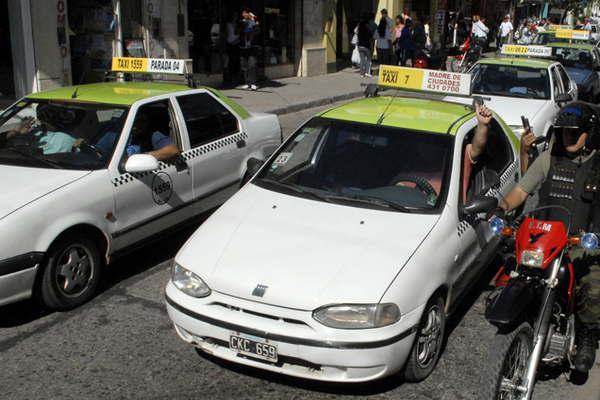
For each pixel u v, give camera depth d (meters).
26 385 4.25
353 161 5.16
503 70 10.98
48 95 6.21
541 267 3.59
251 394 4.21
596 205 3.99
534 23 35.34
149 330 4.98
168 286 4.34
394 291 3.93
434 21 29.22
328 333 3.81
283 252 4.21
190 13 15.75
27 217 4.75
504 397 3.75
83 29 13.08
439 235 4.48
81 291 5.29
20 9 11.55
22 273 4.71
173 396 4.17
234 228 4.53
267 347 3.91
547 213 4.10
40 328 4.96
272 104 14.65
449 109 5.84
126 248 5.63
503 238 4.06
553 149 4.04
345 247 4.25
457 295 4.75
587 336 4.10
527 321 3.76
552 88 10.53
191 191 6.23
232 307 4.02
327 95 16.33
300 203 4.82
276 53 19.14
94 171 5.36
